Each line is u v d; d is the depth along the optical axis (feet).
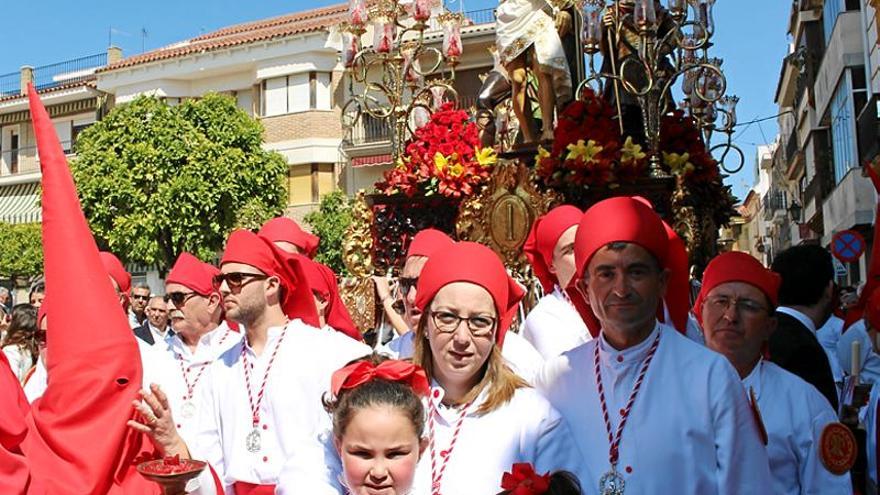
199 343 20.16
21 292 109.81
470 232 26.94
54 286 10.46
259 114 110.11
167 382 18.30
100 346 10.41
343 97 107.76
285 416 14.85
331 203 96.27
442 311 10.96
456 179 26.94
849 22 70.28
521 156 29.04
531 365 14.06
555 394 11.87
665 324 11.77
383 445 9.16
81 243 10.57
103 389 10.37
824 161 92.94
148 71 115.65
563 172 25.31
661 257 11.23
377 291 24.56
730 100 32.19
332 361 15.21
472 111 35.04
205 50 111.86
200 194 84.48
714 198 28.12
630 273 10.99
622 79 26.00
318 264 21.15
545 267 16.96
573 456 10.90
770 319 13.10
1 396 9.77
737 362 12.98
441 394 11.04
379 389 9.37
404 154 28.81
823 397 12.96
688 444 10.66
